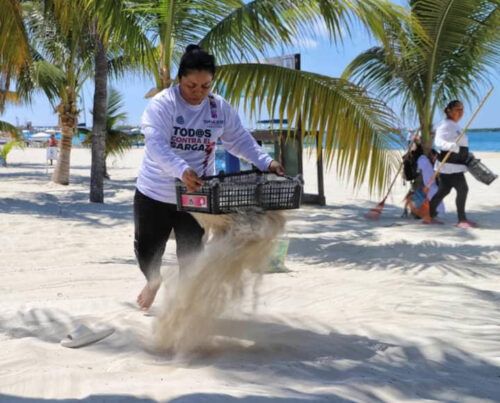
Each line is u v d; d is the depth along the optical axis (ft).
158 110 11.74
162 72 26.50
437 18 31.78
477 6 31.07
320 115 22.65
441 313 14.79
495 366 11.13
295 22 23.76
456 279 19.30
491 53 33.53
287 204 11.44
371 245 25.64
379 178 22.85
